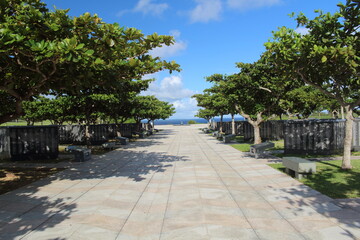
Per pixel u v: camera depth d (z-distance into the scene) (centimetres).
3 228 455
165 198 625
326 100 2000
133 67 774
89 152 1291
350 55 696
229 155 1354
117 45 718
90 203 593
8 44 560
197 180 803
